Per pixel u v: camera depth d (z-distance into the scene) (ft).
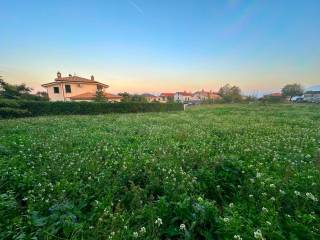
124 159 19.43
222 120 60.34
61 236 8.94
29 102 83.20
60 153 21.20
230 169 15.38
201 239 9.35
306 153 21.09
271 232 8.09
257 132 36.06
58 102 90.89
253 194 11.88
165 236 9.48
